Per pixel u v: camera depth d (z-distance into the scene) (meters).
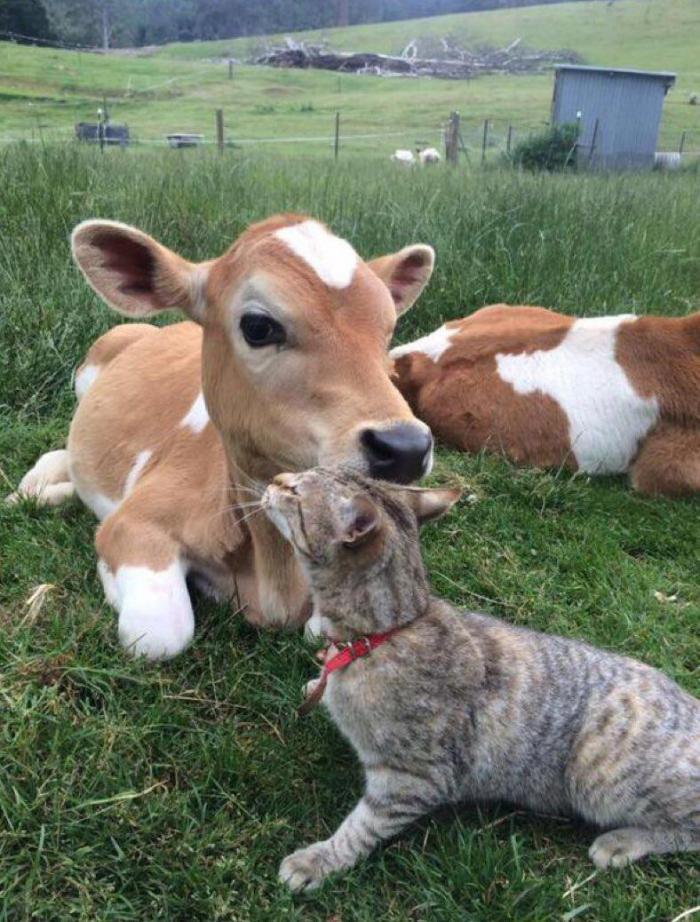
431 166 3.74
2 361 1.23
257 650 0.81
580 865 0.65
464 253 1.73
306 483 0.65
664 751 0.64
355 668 0.63
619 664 0.68
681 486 1.22
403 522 0.65
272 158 3.44
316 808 0.67
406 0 28.36
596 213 2.01
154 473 0.90
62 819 0.62
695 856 0.65
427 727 0.62
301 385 0.70
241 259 0.74
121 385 1.02
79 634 0.78
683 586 1.01
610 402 1.25
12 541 0.93
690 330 1.25
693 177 4.32
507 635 0.69
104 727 0.69
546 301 1.63
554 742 0.65
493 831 0.67
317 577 0.65
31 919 0.57
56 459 1.09
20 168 1.78
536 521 1.10
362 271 0.73
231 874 0.61
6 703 0.70
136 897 0.59
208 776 0.67
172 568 0.83
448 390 1.30
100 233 0.77
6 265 1.42
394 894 0.62
